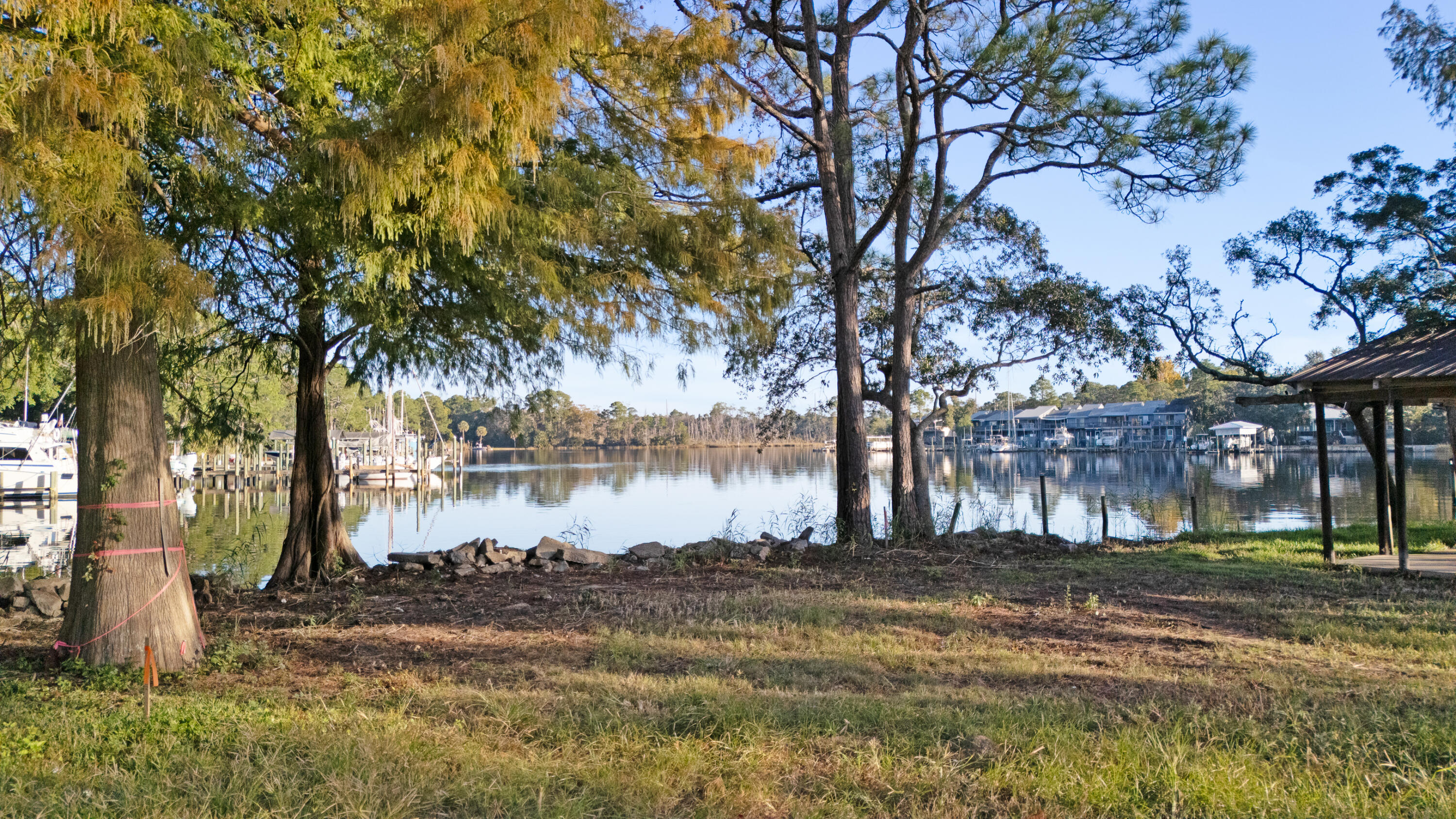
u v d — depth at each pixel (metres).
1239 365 16.98
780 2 12.45
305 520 10.65
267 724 4.79
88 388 6.36
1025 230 15.59
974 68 10.04
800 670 6.15
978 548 13.36
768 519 23.30
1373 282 15.78
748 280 10.23
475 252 7.50
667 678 5.96
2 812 3.69
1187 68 10.47
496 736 4.72
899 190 12.09
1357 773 4.06
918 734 4.71
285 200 6.61
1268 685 5.66
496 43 5.96
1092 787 3.95
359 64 6.89
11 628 8.00
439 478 56.84
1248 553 12.35
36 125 4.66
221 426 10.91
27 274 5.20
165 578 6.43
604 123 9.29
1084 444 107.19
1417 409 72.69
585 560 11.58
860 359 14.00
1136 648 6.78
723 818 3.70
